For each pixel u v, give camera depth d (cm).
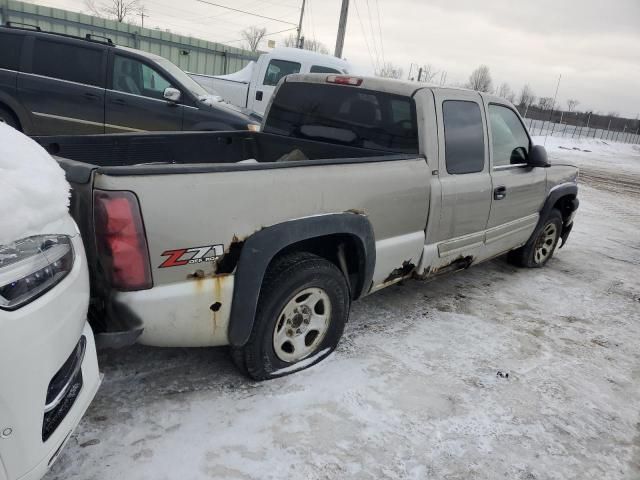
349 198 288
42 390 157
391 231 326
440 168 356
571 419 294
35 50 684
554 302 475
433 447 255
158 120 727
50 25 1689
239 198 236
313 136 412
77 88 693
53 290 164
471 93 397
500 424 280
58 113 694
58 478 208
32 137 305
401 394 294
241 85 1139
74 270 178
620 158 2809
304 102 416
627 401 321
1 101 681
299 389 285
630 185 1554
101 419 245
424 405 287
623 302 498
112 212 201
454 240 385
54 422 169
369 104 376
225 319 247
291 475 226
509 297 473
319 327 303
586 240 750
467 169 385
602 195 1255
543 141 3012
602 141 3666
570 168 558
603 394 325
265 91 1064
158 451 229
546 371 343
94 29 1761
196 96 742
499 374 331
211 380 285
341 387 292
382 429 263
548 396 313
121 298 214
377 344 348
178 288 226
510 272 547
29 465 155
